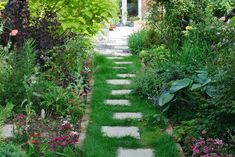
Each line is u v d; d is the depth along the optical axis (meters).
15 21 5.44
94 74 6.63
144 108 4.68
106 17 5.97
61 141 3.28
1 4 6.35
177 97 4.23
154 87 5.01
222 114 3.32
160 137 3.67
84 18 5.89
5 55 4.93
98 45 10.62
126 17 14.85
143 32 9.38
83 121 4.21
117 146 3.55
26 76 4.39
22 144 3.38
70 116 4.25
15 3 5.49
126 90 5.60
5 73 4.54
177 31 7.30
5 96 4.42
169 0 7.36
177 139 3.62
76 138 3.40
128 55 8.73
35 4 6.18
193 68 4.94
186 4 7.21
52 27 5.75
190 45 6.05
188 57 5.52
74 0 6.00
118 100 5.11
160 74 5.14
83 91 5.15
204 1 7.31
